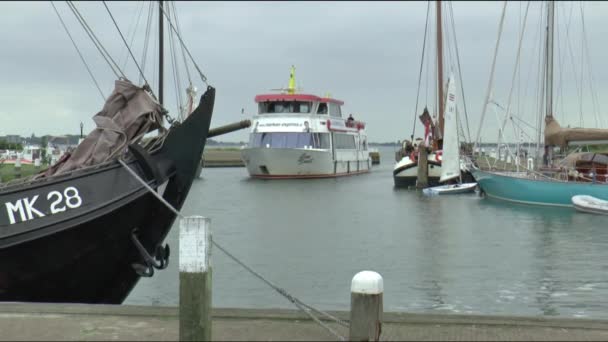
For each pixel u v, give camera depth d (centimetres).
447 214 3064
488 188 3703
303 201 3866
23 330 739
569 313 1289
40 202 1010
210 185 5331
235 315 798
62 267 1052
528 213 3039
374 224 2730
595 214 2981
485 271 1708
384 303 1378
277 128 6075
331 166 6353
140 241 1114
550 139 3128
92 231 1034
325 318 791
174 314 803
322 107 6331
